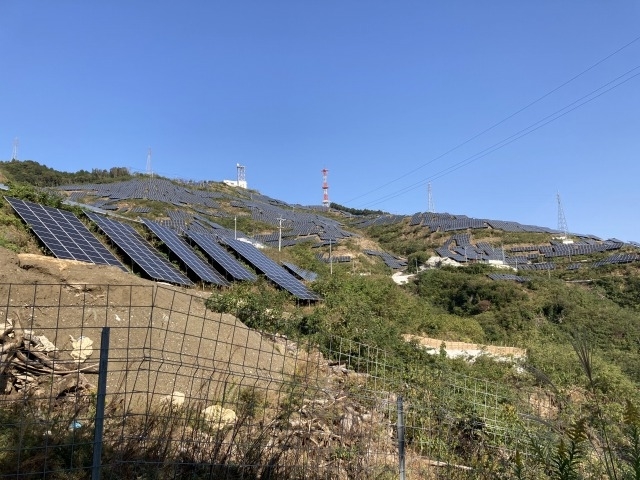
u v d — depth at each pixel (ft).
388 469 19.92
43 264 37.78
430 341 72.59
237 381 24.64
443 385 28.89
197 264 75.87
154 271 64.44
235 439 17.76
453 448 23.61
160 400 21.49
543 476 20.75
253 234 239.30
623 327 120.98
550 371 53.98
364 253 230.89
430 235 302.66
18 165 298.76
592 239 296.10
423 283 177.88
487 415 26.71
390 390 26.35
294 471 17.60
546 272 207.10
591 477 18.47
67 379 22.03
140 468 15.56
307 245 228.43
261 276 84.28
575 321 124.98
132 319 31.58
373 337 46.19
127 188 278.67
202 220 205.26
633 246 235.40
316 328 43.93
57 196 76.69
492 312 142.20
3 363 19.48
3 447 15.34
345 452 19.70
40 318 28.55
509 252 265.54
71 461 14.67
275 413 20.54
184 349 29.86
